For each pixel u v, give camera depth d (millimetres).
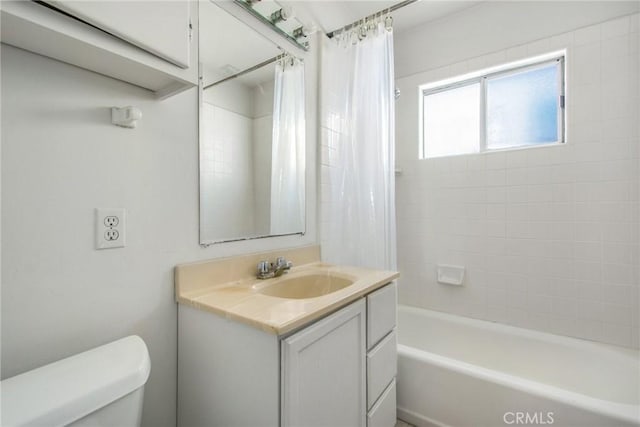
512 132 2057
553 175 1835
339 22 1953
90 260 835
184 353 1013
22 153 719
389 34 1761
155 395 985
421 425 1511
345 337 1041
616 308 1685
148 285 963
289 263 1378
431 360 1505
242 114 1295
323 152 1770
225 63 1218
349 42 1822
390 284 1392
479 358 1956
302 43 1591
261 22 1381
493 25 2008
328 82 1817
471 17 2082
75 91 802
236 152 1270
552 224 1842
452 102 2279
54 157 769
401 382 1579
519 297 1947
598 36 1701
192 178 1094
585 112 1740
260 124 1386
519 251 1943
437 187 2227
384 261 1809
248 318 812
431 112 2367
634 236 1638
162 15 777
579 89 1753
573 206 1782
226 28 1222
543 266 1872
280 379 783
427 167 2264
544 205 1863
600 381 1592
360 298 1146
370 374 1185
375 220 1807
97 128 845
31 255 736
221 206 1202
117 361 741
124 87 899
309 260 1634
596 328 1732
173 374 1028
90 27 666
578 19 1752
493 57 2006
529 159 1906
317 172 1756
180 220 1054
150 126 967
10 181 704
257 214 1371
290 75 1561
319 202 1751
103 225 858
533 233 1898
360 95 1821
